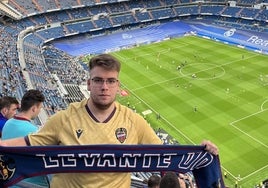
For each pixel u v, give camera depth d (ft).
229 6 396.57
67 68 267.39
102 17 387.14
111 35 370.73
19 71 207.62
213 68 259.39
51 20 360.89
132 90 231.30
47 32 348.79
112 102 18.28
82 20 377.09
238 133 171.22
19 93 169.27
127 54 307.58
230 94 214.28
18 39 294.46
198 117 190.08
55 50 316.60
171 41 339.36
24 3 349.82
